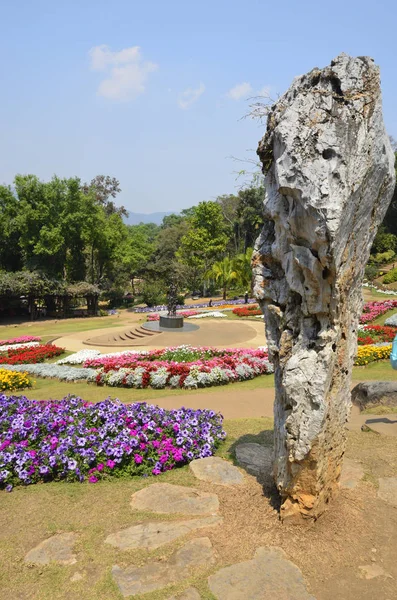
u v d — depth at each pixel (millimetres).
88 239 37531
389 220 48812
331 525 3912
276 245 3932
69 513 4387
